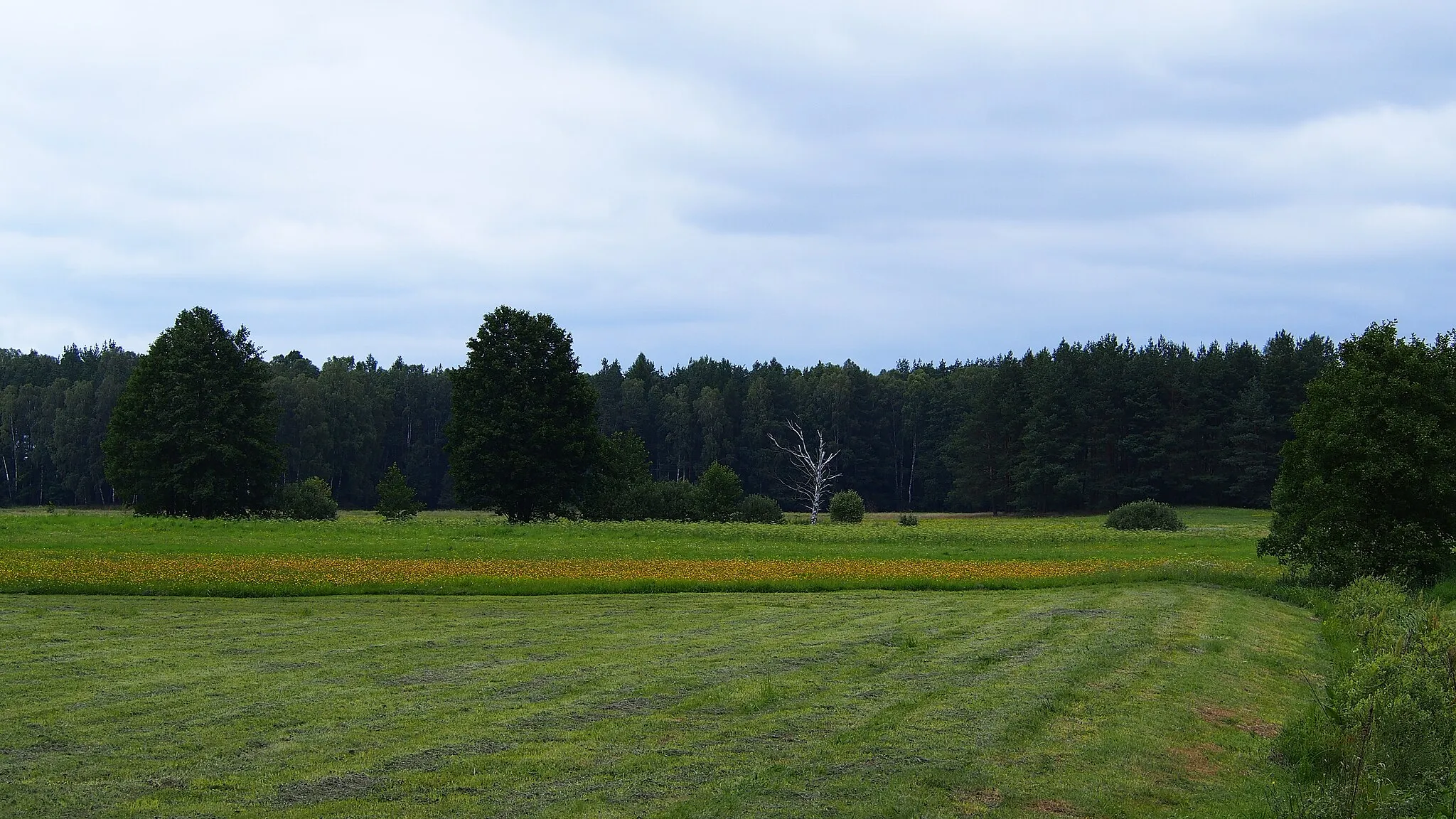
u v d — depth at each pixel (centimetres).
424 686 1432
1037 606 2458
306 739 1143
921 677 1527
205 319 6681
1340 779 1051
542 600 2481
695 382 16000
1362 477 3036
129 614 2136
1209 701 1432
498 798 947
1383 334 3200
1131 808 972
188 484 6369
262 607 2270
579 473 6919
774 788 983
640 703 1334
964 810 941
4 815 884
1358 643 1814
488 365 6862
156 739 1134
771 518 7281
